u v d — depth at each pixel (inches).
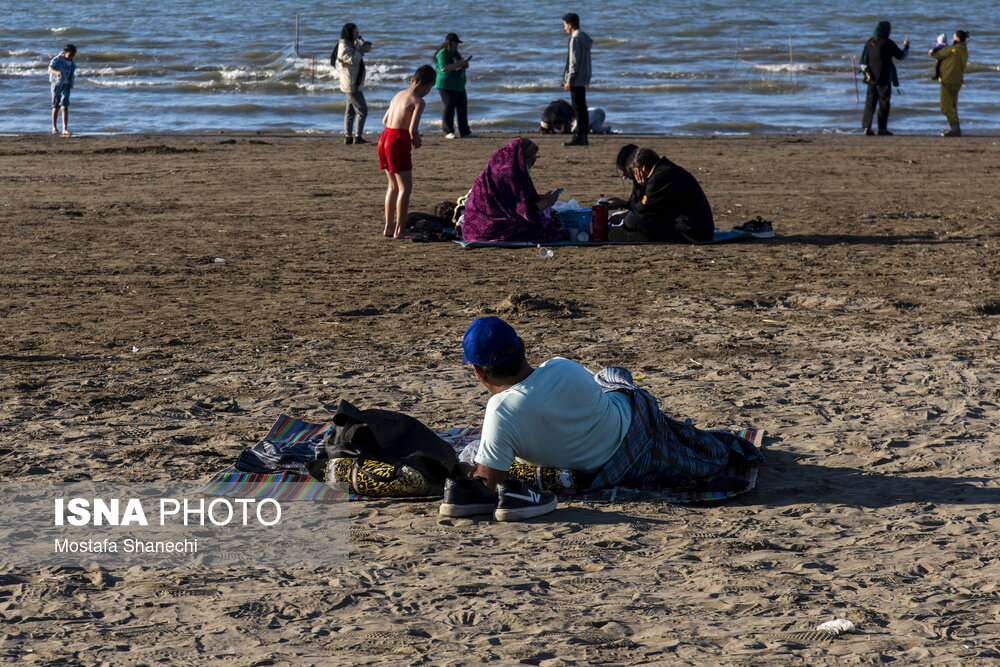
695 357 376.2
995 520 234.7
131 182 801.6
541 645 179.2
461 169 863.7
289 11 3312.0
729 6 3521.2
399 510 247.3
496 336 243.3
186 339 396.5
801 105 1576.0
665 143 1067.9
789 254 566.3
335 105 1501.0
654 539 227.9
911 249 578.2
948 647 176.7
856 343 395.5
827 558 216.1
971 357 374.9
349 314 438.0
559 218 604.4
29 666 172.6
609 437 253.6
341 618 190.7
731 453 270.7
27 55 2219.5
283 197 741.9
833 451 283.4
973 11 3373.5
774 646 177.9
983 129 1321.4
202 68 1983.3
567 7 3437.5
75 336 398.6
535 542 226.8
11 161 904.9
